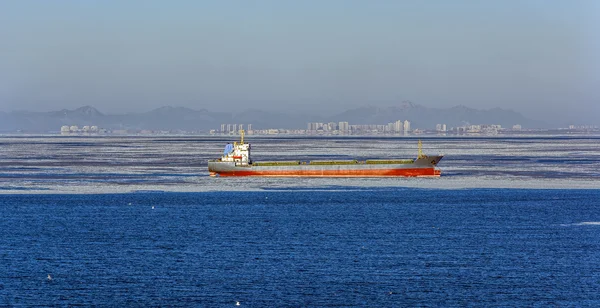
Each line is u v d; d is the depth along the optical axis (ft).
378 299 531.91
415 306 516.32
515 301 528.22
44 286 564.71
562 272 611.06
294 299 531.50
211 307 513.04
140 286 564.71
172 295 540.93
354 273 605.31
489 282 577.84
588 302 525.75
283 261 650.43
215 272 608.60
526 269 621.31
